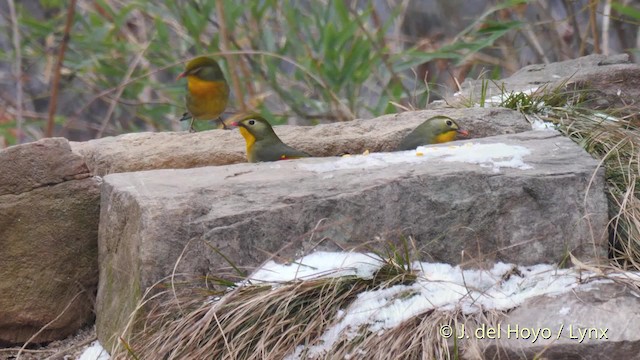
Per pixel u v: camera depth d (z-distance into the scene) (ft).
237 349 26.12
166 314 27.09
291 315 26.76
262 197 28.09
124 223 28.96
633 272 27.55
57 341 31.48
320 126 36.94
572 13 63.82
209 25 69.00
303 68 54.85
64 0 66.80
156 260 27.14
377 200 27.89
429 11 71.72
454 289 26.78
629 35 67.21
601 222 28.19
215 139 36.19
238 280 27.43
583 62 46.55
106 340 29.66
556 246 28.04
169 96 69.82
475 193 27.96
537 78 44.32
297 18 59.77
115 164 35.09
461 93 42.83
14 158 30.99
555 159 29.35
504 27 56.95
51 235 31.32
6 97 67.46
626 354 24.72
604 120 36.78
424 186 27.94
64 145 31.53
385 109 56.70
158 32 59.62
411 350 25.45
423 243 27.96
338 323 26.32
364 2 72.74
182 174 30.58
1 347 31.17
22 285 31.04
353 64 55.88
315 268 27.30
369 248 27.89
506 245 27.96
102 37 59.11
